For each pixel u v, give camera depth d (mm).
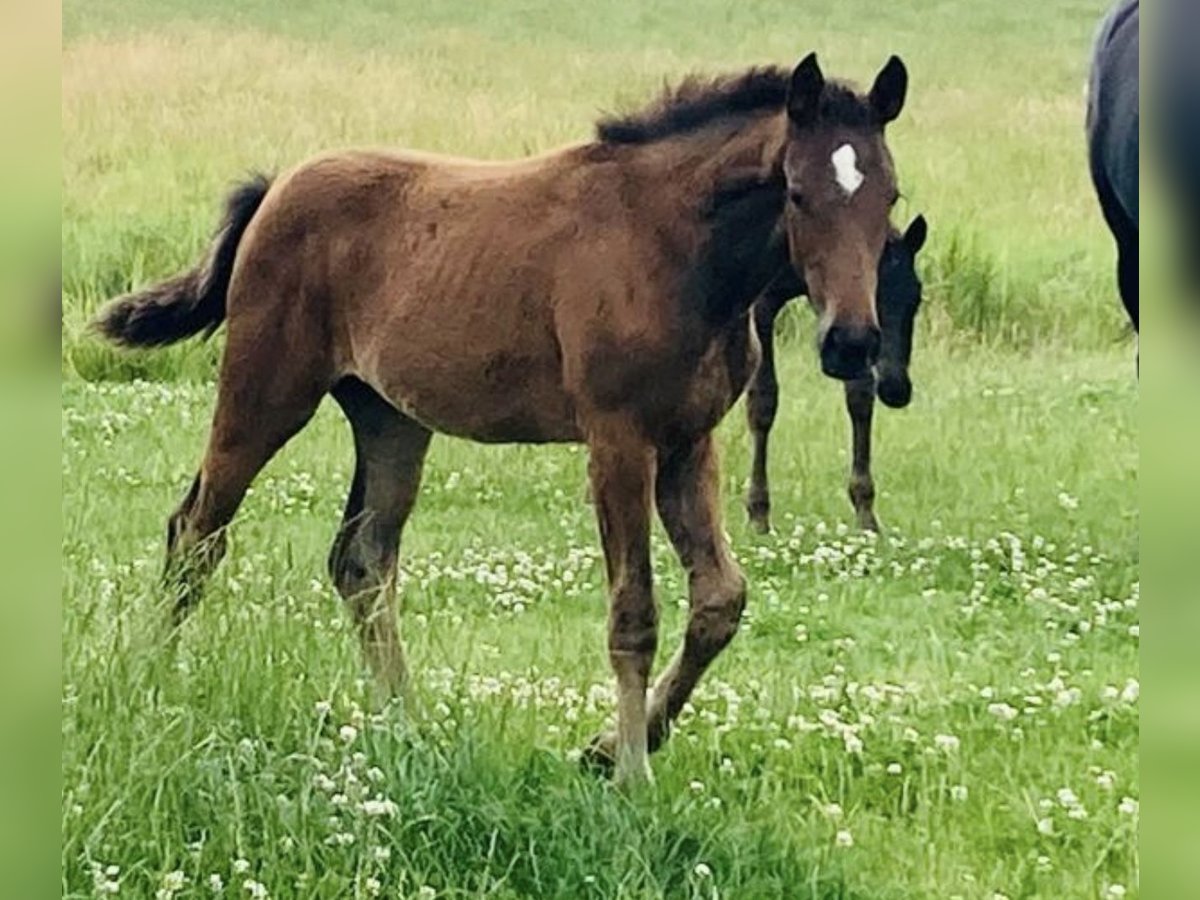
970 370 13617
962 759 6262
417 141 18766
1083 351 14547
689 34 26516
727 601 6027
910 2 29578
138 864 4898
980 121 21109
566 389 6066
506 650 7418
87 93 20016
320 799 5211
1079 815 5715
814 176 5613
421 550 9094
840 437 11500
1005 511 9898
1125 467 10688
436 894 4961
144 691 5426
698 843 5328
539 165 6367
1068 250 16344
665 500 6156
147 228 15547
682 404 5941
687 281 5898
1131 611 8156
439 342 6320
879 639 7887
